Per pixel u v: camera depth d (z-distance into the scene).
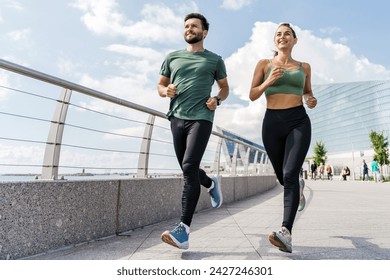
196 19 2.97
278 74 2.69
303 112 2.86
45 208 2.63
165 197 4.45
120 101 3.63
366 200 7.61
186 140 2.90
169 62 3.09
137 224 3.81
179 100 2.88
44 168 2.91
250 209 5.83
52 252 2.64
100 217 3.23
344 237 3.29
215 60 2.99
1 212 2.31
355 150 97.50
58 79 2.82
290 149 2.76
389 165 43.41
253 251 2.73
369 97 95.50
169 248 2.83
